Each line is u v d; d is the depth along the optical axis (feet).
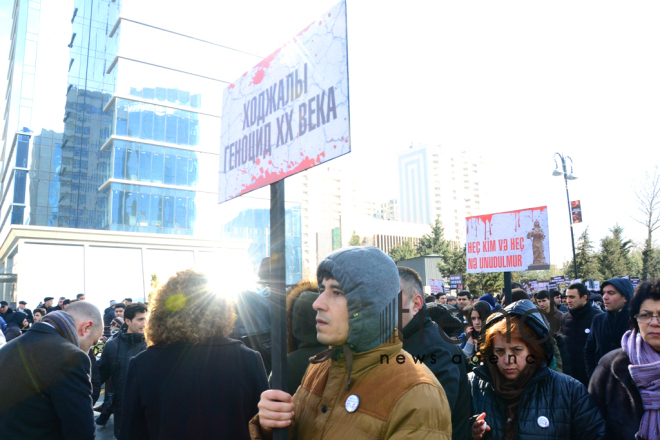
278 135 5.61
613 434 7.68
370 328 4.75
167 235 101.24
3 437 7.90
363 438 4.51
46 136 117.60
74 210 112.47
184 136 108.58
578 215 67.67
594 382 8.22
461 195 510.58
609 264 95.91
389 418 4.46
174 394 6.65
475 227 17.53
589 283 62.59
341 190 386.52
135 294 95.40
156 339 7.09
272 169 5.65
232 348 7.32
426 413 4.37
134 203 100.58
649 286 7.58
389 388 4.61
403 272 7.52
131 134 102.01
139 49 104.63
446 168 505.25
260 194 117.60
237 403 6.93
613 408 7.75
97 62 114.21
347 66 4.75
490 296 20.34
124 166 100.42
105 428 20.93
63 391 8.15
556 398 7.47
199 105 111.55
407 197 513.04
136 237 97.86
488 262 17.11
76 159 113.39
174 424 6.54
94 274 92.17
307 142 5.16
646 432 7.23
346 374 5.01
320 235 263.90
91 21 117.50
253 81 6.21
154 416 6.67
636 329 7.89
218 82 115.14
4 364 8.12
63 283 88.69
